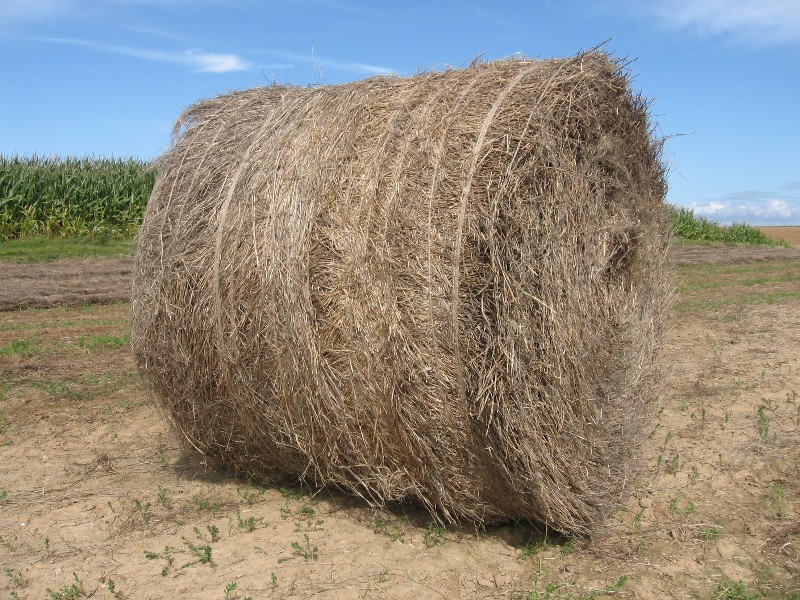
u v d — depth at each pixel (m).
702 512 4.60
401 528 4.41
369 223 3.99
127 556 4.04
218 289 4.45
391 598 3.60
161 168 5.04
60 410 6.79
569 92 3.96
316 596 3.60
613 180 4.59
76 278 14.54
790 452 5.54
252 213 4.38
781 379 7.58
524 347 3.71
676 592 3.70
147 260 4.83
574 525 4.11
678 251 25.58
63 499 4.84
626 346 4.70
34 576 3.82
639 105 4.84
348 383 4.12
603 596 3.67
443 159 3.90
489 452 3.87
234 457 5.06
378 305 3.93
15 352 8.83
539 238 3.78
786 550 4.11
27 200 19.81
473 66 4.48
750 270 19.67
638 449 5.03
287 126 4.58
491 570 3.92
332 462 4.45
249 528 4.38
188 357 4.68
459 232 3.72
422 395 3.89
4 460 5.55
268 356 4.35
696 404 6.80
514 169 3.73
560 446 3.91
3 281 13.79
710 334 10.20
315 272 4.14
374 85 4.60
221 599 3.58
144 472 5.37
